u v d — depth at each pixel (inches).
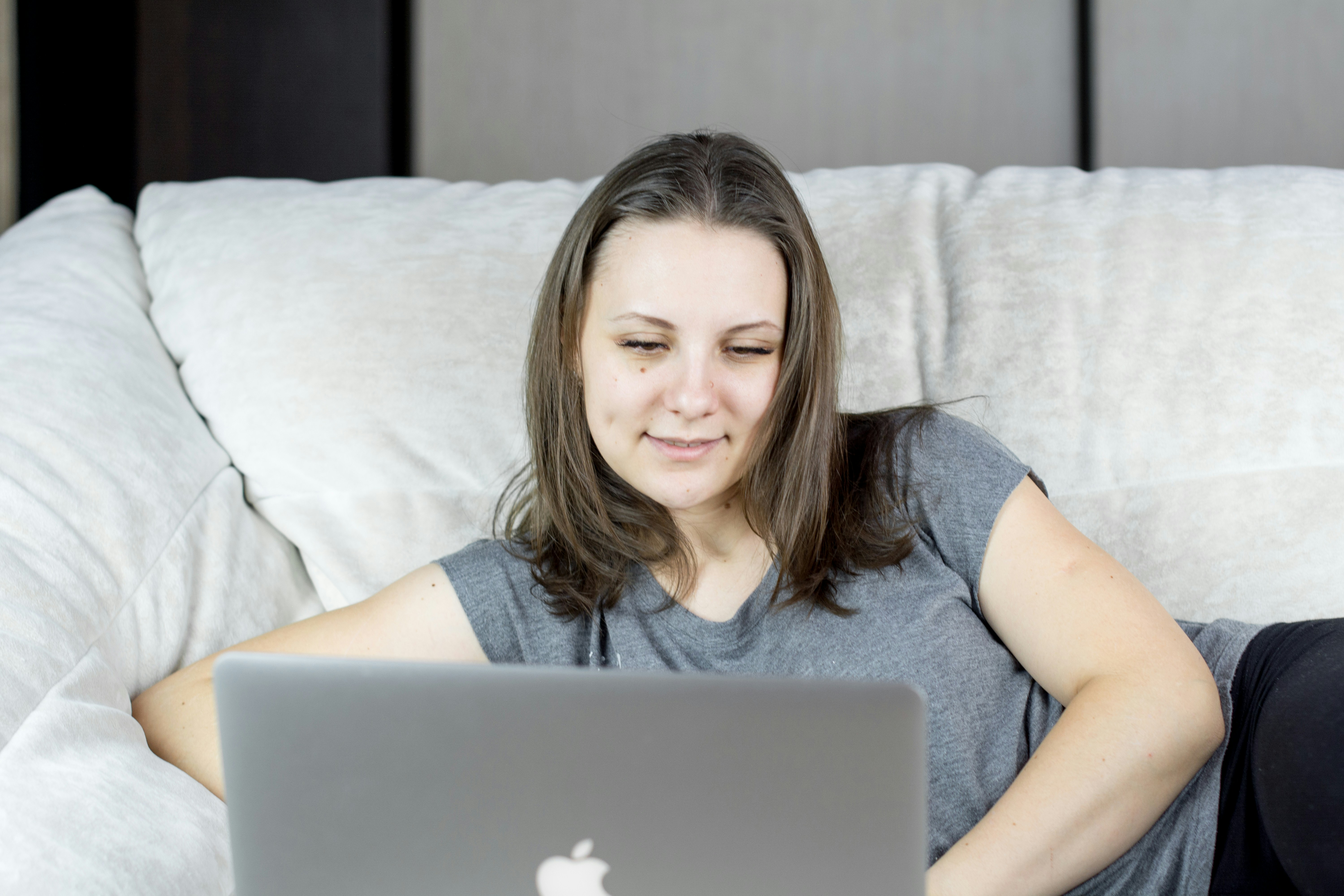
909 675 36.0
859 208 54.0
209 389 52.0
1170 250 48.8
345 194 58.3
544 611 41.1
